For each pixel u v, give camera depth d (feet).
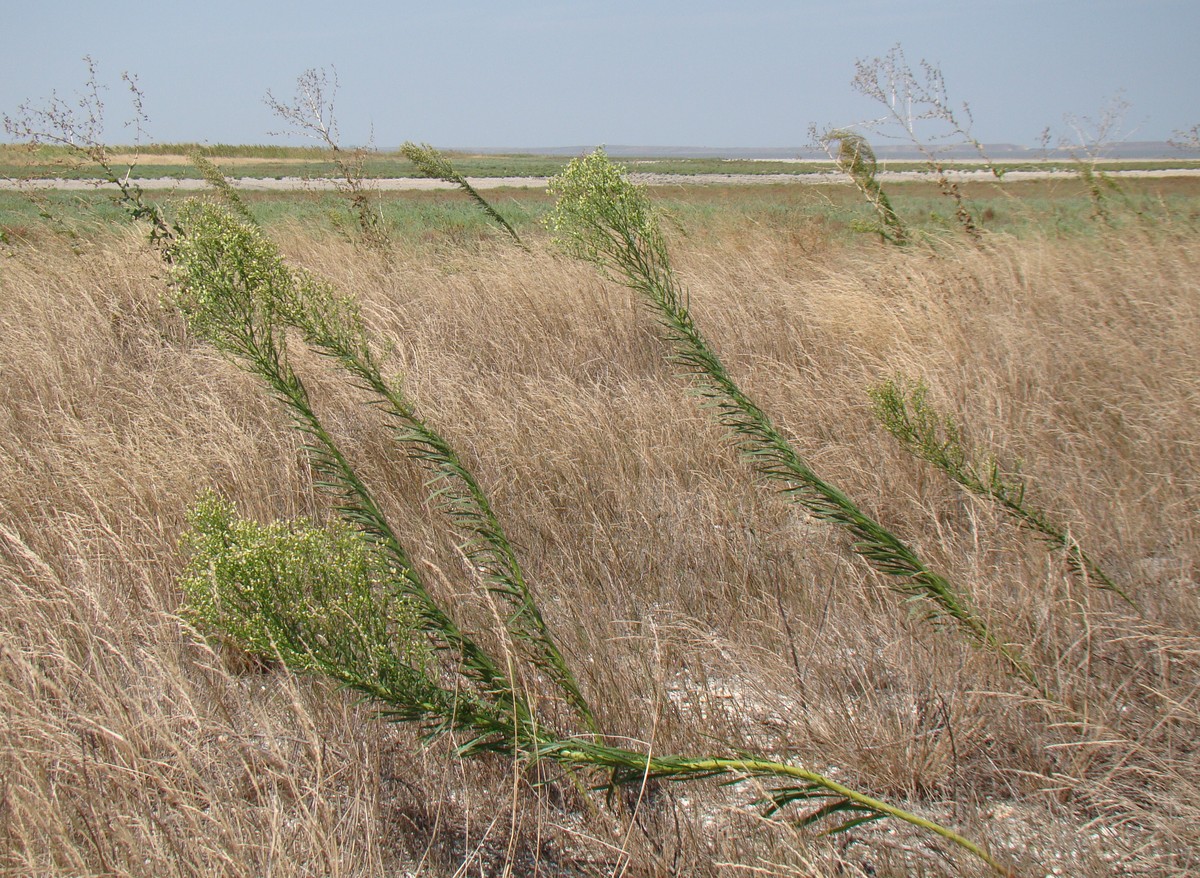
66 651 9.60
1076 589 10.64
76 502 13.71
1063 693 9.13
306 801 8.25
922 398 11.11
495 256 30.50
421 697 7.39
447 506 12.59
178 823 7.63
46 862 7.00
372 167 153.69
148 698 9.47
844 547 13.08
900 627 10.68
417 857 8.05
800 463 9.35
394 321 22.82
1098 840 7.70
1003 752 8.93
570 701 8.59
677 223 33.60
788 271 28.40
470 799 8.60
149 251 26.50
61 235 31.65
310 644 7.20
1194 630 10.26
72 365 20.18
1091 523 12.37
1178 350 17.61
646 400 17.44
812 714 9.20
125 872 6.61
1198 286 20.79
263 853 7.18
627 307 22.53
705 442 15.64
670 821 8.04
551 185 9.83
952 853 7.40
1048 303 21.70
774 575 12.26
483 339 22.59
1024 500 12.83
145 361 21.88
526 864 7.97
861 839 7.76
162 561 12.09
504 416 16.25
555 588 12.26
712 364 9.66
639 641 10.77
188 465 14.34
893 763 8.52
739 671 10.21
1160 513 12.78
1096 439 15.11
